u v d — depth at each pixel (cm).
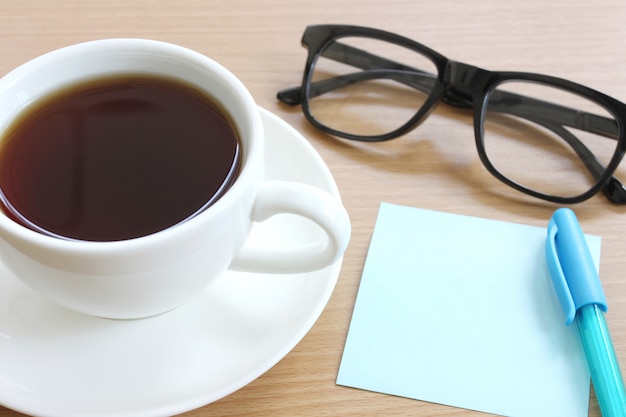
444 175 38
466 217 36
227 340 30
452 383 31
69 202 29
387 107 40
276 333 30
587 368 32
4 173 29
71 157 30
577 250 33
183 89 31
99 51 31
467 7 44
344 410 31
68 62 31
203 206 29
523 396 31
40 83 31
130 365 30
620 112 38
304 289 31
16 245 27
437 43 42
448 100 41
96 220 28
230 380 29
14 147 30
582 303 32
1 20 41
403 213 36
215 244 28
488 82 39
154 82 32
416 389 31
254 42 42
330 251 29
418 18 43
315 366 32
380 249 35
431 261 34
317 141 39
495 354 32
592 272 33
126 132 31
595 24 43
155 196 29
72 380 29
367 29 41
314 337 32
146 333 30
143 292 28
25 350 30
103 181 29
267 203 29
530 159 38
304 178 34
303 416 31
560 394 31
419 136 39
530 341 33
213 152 30
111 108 31
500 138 39
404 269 34
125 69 31
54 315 31
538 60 41
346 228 29
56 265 27
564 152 38
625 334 33
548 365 32
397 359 32
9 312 31
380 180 37
